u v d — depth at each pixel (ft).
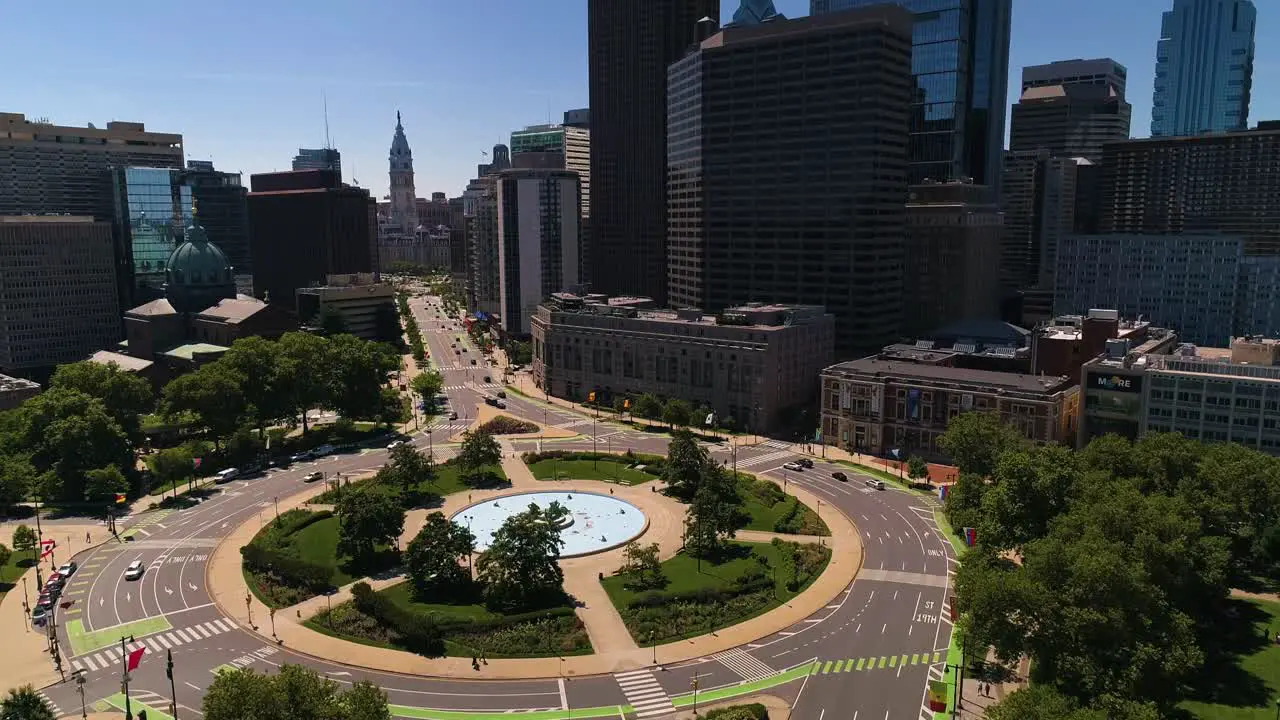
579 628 480.23
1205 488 545.85
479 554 579.89
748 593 524.11
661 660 451.94
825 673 438.40
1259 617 491.72
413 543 522.88
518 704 412.77
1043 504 523.70
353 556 558.97
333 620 488.44
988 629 402.72
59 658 455.63
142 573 564.30
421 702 414.62
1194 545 458.91
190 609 513.04
